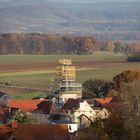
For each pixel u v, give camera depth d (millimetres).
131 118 199125
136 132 195750
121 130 198500
